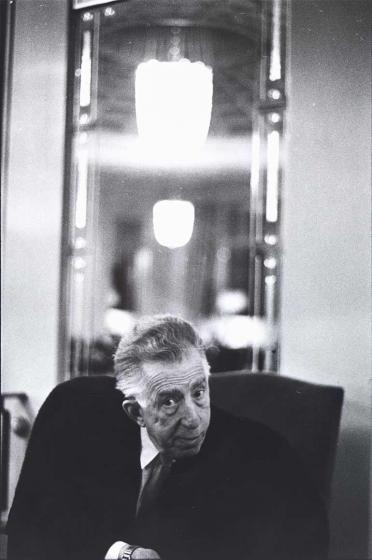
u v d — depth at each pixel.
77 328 1.39
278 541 1.21
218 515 1.24
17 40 1.43
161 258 1.37
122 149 1.40
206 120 1.35
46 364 1.39
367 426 1.19
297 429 1.21
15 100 1.43
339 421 1.20
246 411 1.25
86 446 1.32
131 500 1.28
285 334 1.26
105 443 1.31
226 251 1.32
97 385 1.33
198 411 1.27
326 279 1.23
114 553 1.27
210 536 1.24
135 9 1.38
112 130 1.40
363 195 1.21
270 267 1.29
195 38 1.35
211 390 1.28
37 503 1.32
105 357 1.35
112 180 1.41
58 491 1.32
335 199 1.23
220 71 1.33
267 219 1.29
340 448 1.20
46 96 1.43
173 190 1.37
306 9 1.26
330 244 1.24
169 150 1.36
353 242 1.22
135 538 1.27
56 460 1.32
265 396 1.24
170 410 1.28
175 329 1.30
